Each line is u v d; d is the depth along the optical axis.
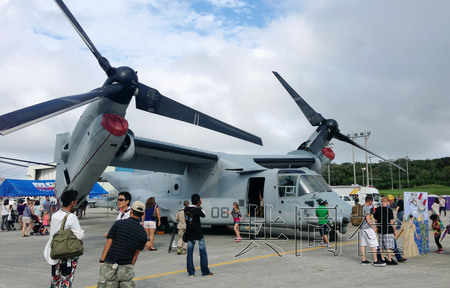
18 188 19.86
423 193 8.96
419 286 5.39
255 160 14.94
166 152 12.34
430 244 10.74
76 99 7.93
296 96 17.33
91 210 36.56
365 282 5.73
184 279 6.06
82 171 9.88
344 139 17.06
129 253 3.82
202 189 14.09
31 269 7.11
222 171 13.65
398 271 6.66
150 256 8.60
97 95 8.41
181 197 14.79
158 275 6.40
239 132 11.27
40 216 15.36
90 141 9.27
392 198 11.57
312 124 17.12
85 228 16.34
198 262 7.75
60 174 11.41
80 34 9.30
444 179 94.06
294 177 11.63
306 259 8.01
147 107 9.89
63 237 3.84
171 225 17.09
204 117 10.70
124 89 8.97
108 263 3.78
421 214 8.86
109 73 9.17
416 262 7.67
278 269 6.89
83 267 7.27
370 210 9.00
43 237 13.58
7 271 6.91
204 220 13.02
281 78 17.48
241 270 6.81
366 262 7.41
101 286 3.75
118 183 17.66
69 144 10.56
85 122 9.77
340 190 36.03
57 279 3.99
